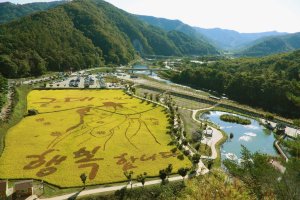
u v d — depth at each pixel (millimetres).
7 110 118750
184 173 73688
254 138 115625
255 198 32062
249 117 145125
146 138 101562
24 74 199750
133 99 154125
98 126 111000
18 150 86750
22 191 64062
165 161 85000
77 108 132375
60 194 66625
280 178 32375
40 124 109938
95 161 82812
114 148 92188
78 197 65688
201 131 113250
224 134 115688
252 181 33656
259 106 171250
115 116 124250
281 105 160750
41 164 79250
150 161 84500
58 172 75625
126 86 188500
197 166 82750
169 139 102000
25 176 72750
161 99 164750
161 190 70000
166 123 119188
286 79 183000
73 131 104438
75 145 92812
